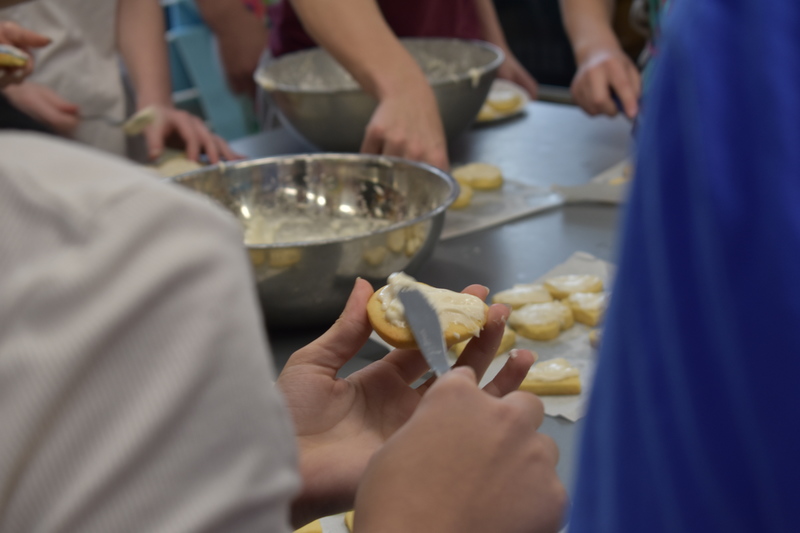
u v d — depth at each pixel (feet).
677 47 0.91
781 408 0.83
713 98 0.86
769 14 0.84
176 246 0.98
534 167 4.99
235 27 8.16
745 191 0.83
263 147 5.57
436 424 1.51
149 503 0.94
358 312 2.20
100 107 5.66
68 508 0.92
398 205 3.80
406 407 2.12
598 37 5.51
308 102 4.69
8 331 0.93
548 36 9.58
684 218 0.91
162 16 5.96
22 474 0.92
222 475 0.98
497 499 1.47
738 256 0.84
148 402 0.93
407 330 2.14
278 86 4.79
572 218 4.17
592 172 4.81
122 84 5.80
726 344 0.87
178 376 0.94
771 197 0.81
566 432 2.59
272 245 2.81
